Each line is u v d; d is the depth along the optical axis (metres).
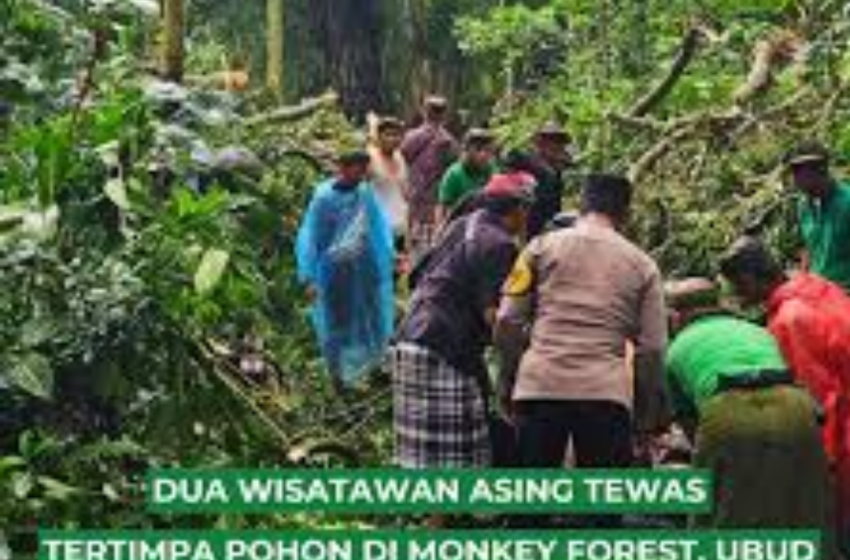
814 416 6.91
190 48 19.61
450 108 25.47
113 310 7.91
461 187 11.71
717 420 6.89
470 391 8.12
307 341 11.09
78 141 8.21
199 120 9.33
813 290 7.36
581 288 7.67
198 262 8.16
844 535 7.33
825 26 14.04
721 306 7.62
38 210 7.93
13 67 9.12
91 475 7.86
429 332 8.09
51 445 7.64
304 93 26.62
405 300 12.39
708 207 12.18
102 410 8.07
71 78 9.42
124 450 7.78
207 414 8.30
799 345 7.23
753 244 7.36
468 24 19.38
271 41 22.81
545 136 11.47
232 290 8.38
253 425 8.59
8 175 8.23
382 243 10.96
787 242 11.26
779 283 7.39
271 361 10.16
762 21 14.92
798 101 12.70
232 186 9.00
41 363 7.61
